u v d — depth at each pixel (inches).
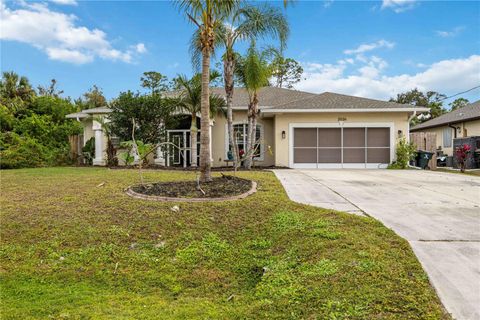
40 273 167.2
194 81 604.1
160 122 648.4
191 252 188.5
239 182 339.0
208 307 136.0
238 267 175.8
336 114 694.5
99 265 175.6
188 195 281.6
